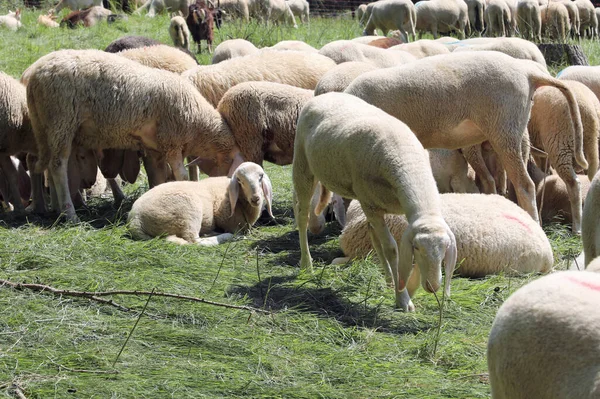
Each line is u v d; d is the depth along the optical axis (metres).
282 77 13.10
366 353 6.54
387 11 29.84
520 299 3.53
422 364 6.42
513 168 9.61
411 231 6.70
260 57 13.32
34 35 24.42
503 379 3.54
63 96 10.86
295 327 7.04
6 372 5.79
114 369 5.94
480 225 8.50
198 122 11.54
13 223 10.73
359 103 8.01
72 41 23.64
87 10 29.84
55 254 8.70
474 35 31.94
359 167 7.33
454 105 9.42
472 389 5.83
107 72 10.99
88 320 6.82
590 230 6.02
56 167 11.02
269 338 6.74
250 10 33.44
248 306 7.48
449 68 9.45
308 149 8.02
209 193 10.55
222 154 11.85
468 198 8.86
